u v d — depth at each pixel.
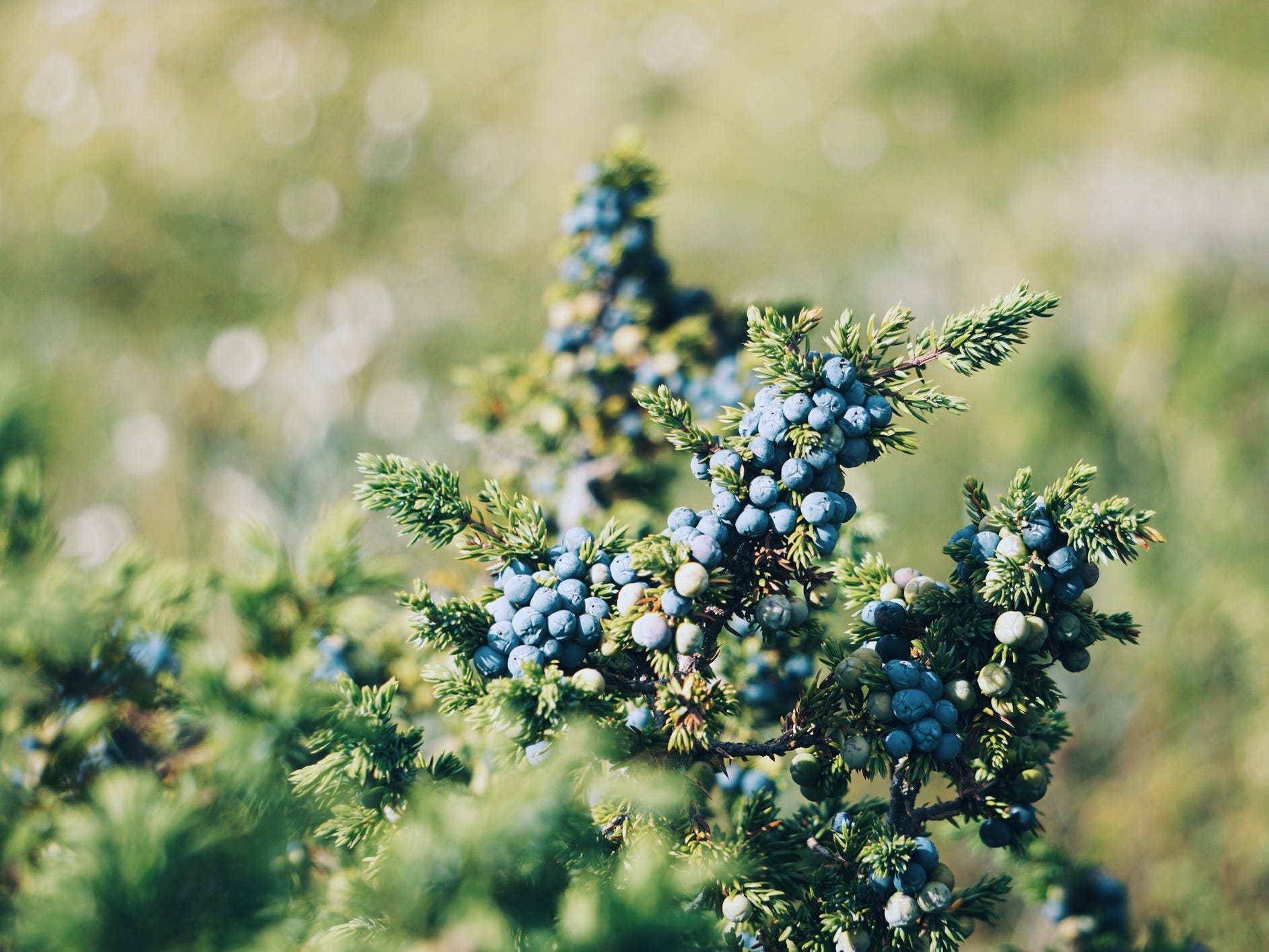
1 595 0.56
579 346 0.72
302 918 0.56
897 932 0.57
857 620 0.59
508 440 0.74
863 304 1.54
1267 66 1.74
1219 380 1.34
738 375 0.71
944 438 1.33
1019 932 0.93
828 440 0.56
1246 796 1.04
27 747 0.58
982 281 1.53
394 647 0.65
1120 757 1.11
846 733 0.56
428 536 0.58
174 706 0.59
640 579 0.56
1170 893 1.00
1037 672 0.57
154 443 1.34
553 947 0.51
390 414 1.38
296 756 0.56
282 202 1.71
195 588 0.62
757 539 0.57
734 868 0.56
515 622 0.56
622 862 0.54
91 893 0.49
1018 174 1.67
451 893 0.50
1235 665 1.14
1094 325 1.43
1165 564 1.24
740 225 1.66
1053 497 0.56
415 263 1.60
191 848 0.50
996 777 0.58
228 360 1.45
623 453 0.71
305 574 0.63
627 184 0.71
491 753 0.61
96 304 1.55
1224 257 1.46
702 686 0.56
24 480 0.58
